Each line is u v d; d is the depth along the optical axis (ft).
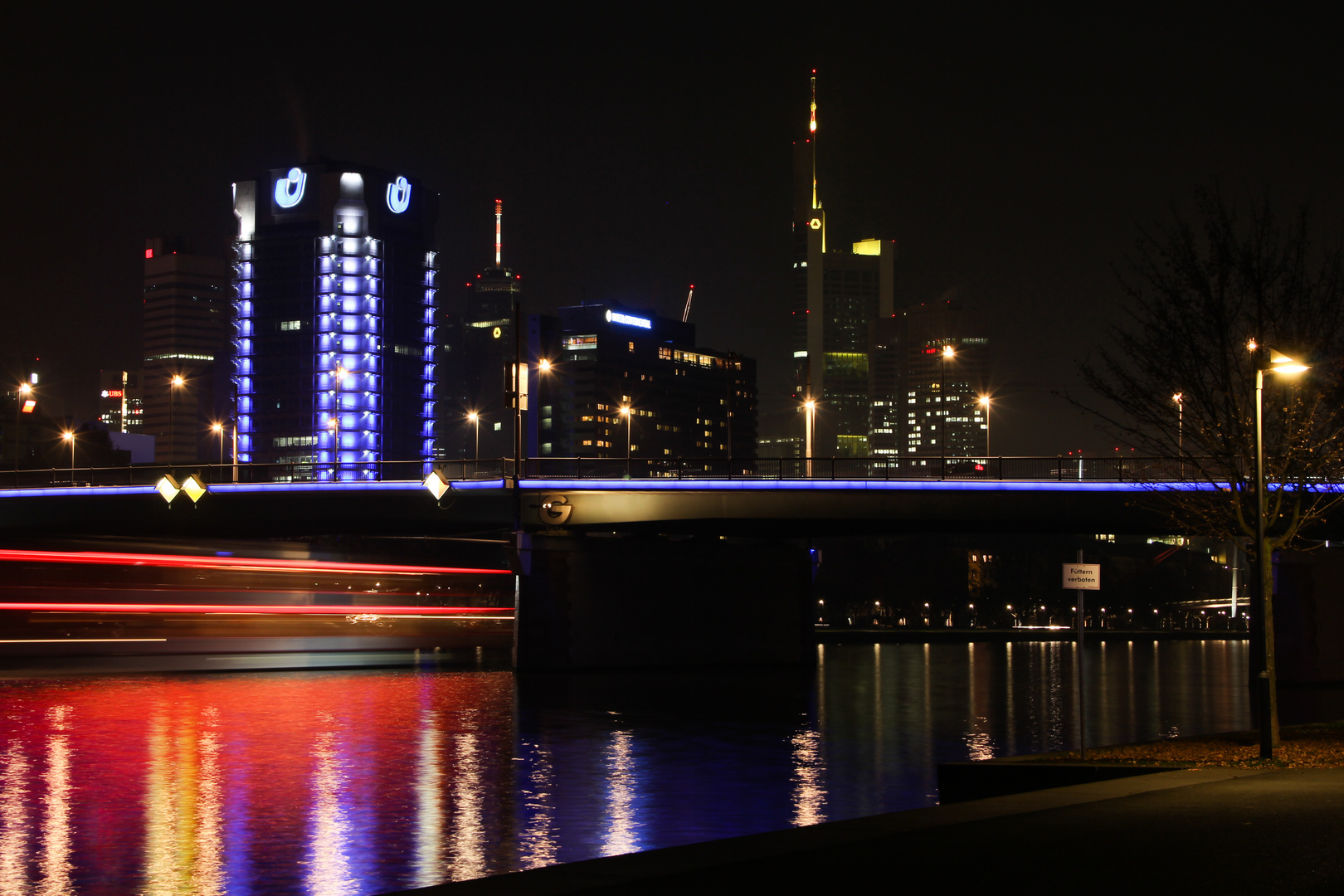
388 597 346.33
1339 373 120.37
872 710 249.34
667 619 364.58
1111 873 54.34
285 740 186.09
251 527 354.33
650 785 147.13
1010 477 292.61
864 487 299.38
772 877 53.67
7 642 270.05
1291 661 316.81
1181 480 145.48
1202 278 120.57
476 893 50.57
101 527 362.12
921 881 52.70
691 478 320.29
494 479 332.60
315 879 97.25
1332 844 61.52
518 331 328.29
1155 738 196.95
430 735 195.42
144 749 174.19
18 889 94.48
